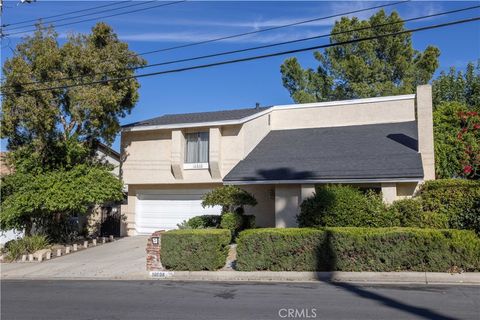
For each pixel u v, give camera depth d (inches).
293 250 517.3
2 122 797.9
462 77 1103.6
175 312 348.5
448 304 350.9
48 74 813.2
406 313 324.8
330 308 345.7
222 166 846.5
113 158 1085.1
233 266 565.9
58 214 825.5
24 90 788.6
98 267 633.0
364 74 1268.5
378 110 914.7
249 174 761.6
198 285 478.9
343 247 499.8
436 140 808.9
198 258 550.0
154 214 926.4
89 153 907.4
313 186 714.2
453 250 471.8
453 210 633.6
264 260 526.3
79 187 756.6
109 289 471.8
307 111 960.9
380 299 374.9
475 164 777.6
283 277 506.9
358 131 880.3
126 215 938.7
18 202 729.0
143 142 920.9
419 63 1298.0
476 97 1051.9
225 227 694.5
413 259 479.8
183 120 895.7
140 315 343.0
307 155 797.9
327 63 1370.6
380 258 488.7
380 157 732.0
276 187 744.3
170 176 888.3
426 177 704.4
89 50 831.1
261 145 893.2
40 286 514.3
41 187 748.0
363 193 673.6
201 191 890.1
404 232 485.1
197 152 871.1
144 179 910.4
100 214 980.6
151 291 448.8
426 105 716.0
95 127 871.7
